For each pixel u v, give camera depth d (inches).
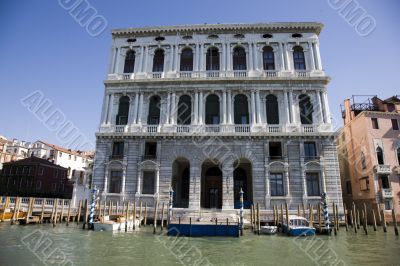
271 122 1290.6
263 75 1334.9
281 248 737.0
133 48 1439.5
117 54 1430.9
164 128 1289.4
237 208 1266.0
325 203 993.5
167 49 1421.0
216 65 1395.2
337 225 1027.3
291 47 1379.2
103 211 1155.9
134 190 1230.9
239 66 1386.6
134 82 1354.6
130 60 1439.5
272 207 1167.0
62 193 2330.2
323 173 1187.3
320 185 1185.4
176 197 1339.8
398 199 1323.8
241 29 1403.8
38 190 2121.1
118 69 1408.7
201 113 1301.7
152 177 1251.2
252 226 1029.8
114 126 1317.7
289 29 1397.6
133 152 1269.7
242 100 1330.0
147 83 1352.1
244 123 1300.4
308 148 1232.2
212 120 1315.2
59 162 2635.3
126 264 566.9
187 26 1414.9
